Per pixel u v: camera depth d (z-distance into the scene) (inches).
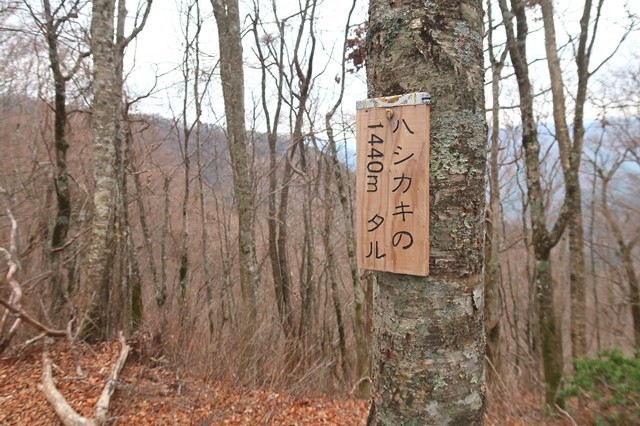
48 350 193.8
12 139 390.9
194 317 248.8
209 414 167.2
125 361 193.0
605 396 156.6
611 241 497.4
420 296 61.3
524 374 318.0
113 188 227.3
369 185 65.1
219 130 448.8
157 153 497.7
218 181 458.6
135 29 306.0
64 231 280.2
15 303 193.9
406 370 61.7
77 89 320.5
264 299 361.1
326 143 350.6
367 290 313.6
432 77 60.8
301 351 243.1
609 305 492.1
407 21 62.1
